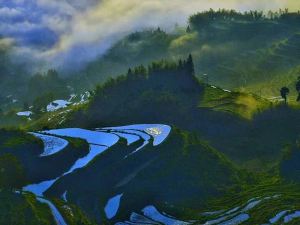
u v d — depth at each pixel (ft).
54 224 607.78
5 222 595.06
